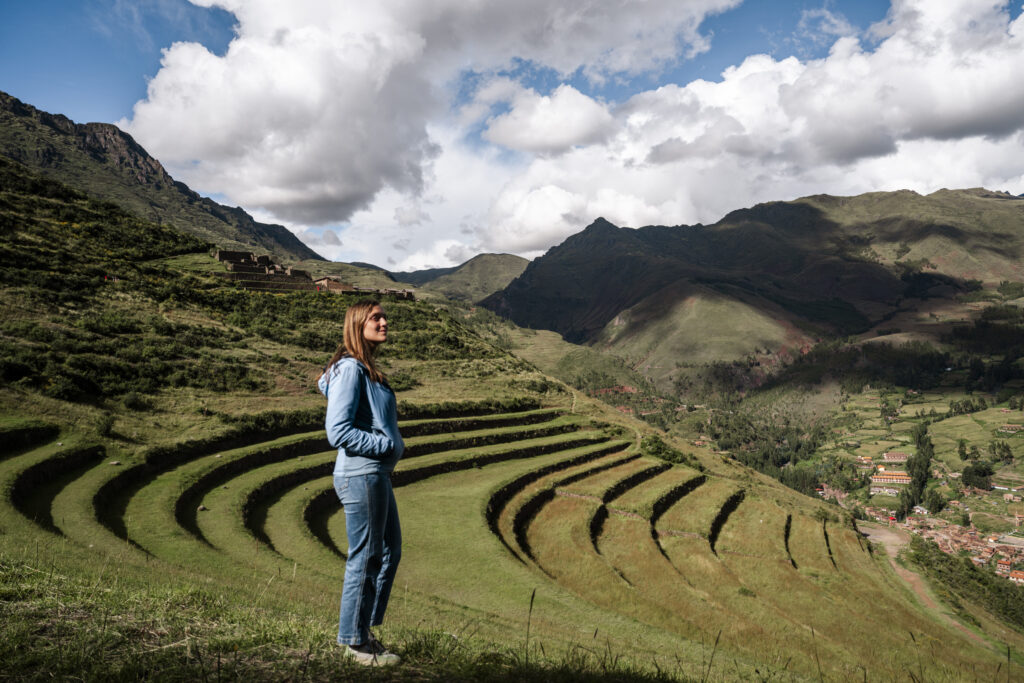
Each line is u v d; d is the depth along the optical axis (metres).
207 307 77.12
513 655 6.10
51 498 28.19
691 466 75.75
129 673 3.63
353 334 4.42
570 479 58.38
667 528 52.72
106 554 17.20
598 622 26.83
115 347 53.38
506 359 103.06
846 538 66.88
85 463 34.12
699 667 13.23
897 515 170.00
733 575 44.38
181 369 53.72
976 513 165.75
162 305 70.75
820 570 52.69
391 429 4.45
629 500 56.47
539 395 89.31
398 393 72.38
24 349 44.94
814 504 91.00
